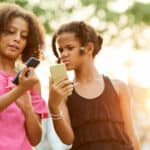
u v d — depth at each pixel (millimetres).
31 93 5023
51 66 4984
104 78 5504
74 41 5371
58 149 9289
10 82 4812
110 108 5426
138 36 14984
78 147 5383
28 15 5016
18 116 4762
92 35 5469
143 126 14750
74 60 5375
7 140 4680
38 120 4910
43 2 12742
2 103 4512
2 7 4965
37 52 5156
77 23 5438
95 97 5418
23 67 4562
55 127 5137
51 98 5004
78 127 5387
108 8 14383
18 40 4863
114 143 5371
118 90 5512
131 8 14719
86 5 14023
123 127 5484
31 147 4883
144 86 14883
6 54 4863
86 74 5457
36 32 5078
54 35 5469
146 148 14711
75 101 5406
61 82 4961
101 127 5375
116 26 14633
